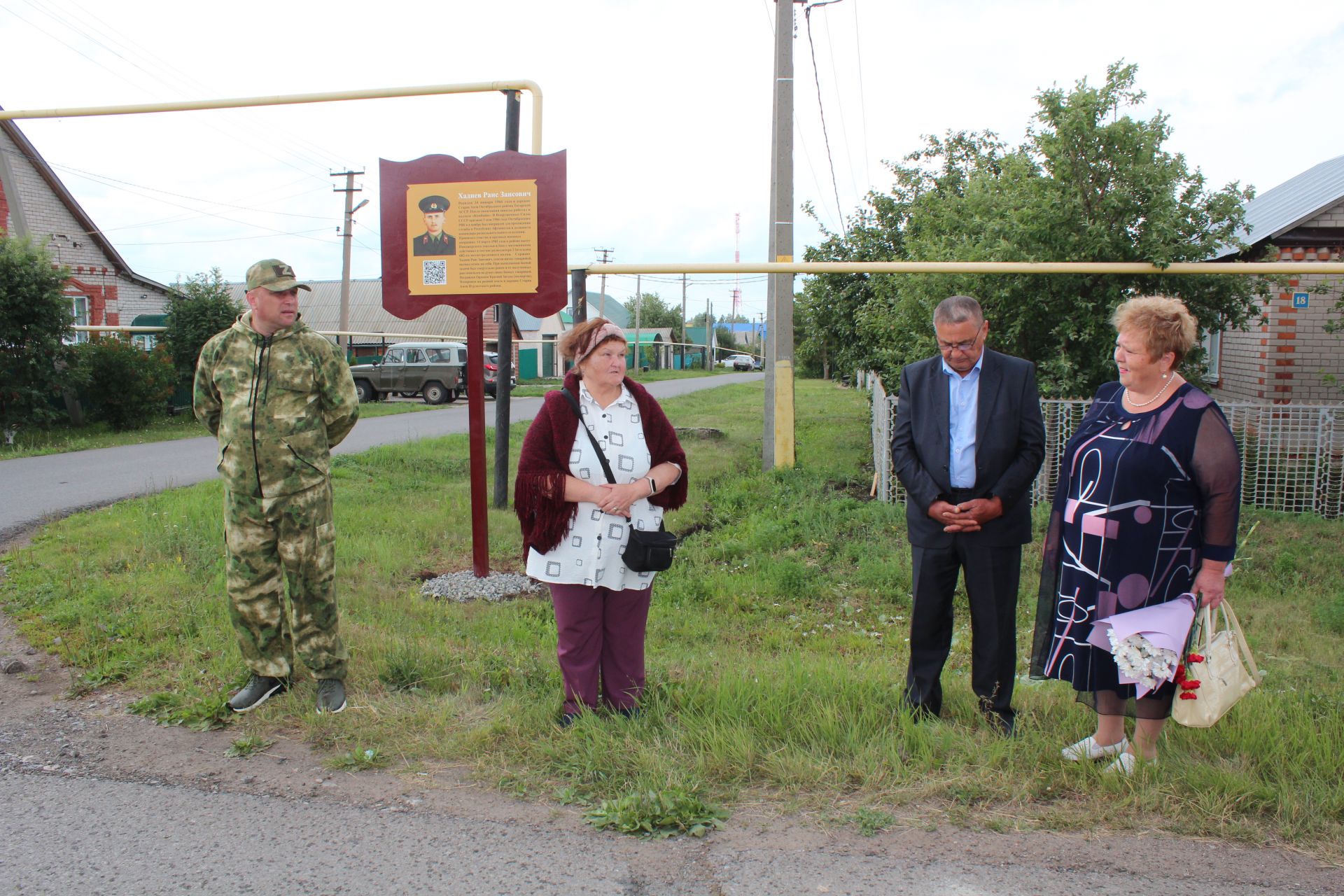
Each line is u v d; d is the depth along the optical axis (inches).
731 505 352.5
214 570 230.7
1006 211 339.9
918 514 143.3
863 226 598.5
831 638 213.8
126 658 171.8
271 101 257.6
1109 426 124.0
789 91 404.2
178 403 770.2
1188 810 117.3
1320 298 441.1
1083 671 124.3
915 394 144.6
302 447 147.8
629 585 142.7
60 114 273.9
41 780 126.8
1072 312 338.6
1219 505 117.2
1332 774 124.3
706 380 1787.6
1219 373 520.4
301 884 101.6
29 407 586.2
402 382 995.9
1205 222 335.0
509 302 237.1
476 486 237.9
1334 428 339.9
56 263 871.1
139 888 100.5
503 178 234.7
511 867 105.5
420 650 173.5
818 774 125.9
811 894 99.8
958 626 224.7
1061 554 130.0
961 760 129.3
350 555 257.6
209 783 126.5
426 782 127.4
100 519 302.4
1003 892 100.0
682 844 111.0
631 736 136.4
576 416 139.6
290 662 155.4
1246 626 221.1
